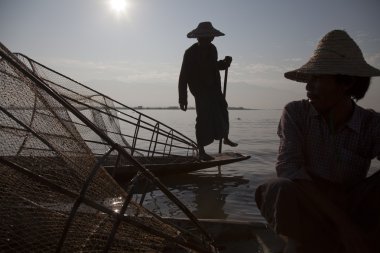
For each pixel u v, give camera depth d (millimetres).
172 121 46719
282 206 1837
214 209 4887
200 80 7371
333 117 2043
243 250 2887
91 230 2541
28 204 2402
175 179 7008
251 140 17469
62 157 2541
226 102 7883
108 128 6629
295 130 2109
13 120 2441
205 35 7195
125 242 2588
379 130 2006
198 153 7965
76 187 2494
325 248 1868
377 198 1909
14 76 2418
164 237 2383
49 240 2398
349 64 1913
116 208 2574
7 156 2422
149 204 5047
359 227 1797
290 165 2006
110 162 6328
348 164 2070
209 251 2572
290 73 2244
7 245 2359
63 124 2650
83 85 6203
